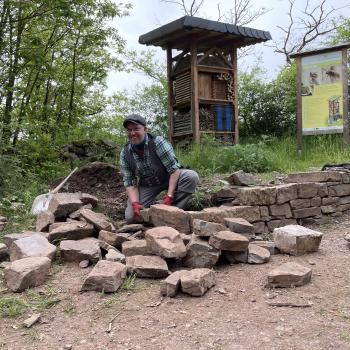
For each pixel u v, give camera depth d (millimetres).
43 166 7875
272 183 5695
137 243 3771
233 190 5113
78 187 6383
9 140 7473
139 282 3297
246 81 12867
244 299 2988
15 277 3166
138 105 14734
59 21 9586
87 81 11992
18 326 2693
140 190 5020
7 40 9312
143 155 4738
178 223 4148
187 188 4906
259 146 8633
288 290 3105
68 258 3686
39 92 11312
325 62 8641
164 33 9484
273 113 12516
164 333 2568
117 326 2666
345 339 2424
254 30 9672
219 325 2637
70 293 3109
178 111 10625
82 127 11234
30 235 4027
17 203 5680
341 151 8523
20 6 8906
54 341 2520
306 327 2574
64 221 4711
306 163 7945
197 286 3008
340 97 8492
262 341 2436
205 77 9836
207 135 8984
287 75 12656
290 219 4992
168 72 10391
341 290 3082
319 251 4012
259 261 3662
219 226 3727
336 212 5465
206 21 9047
